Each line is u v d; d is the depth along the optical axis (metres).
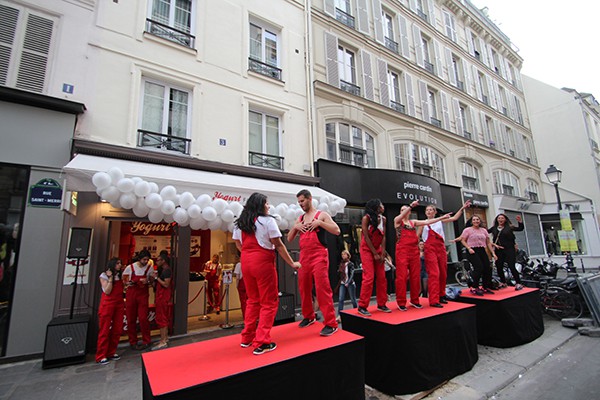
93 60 6.11
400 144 11.91
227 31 8.08
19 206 5.08
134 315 5.39
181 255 6.31
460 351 3.97
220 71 7.73
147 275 5.51
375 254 4.04
